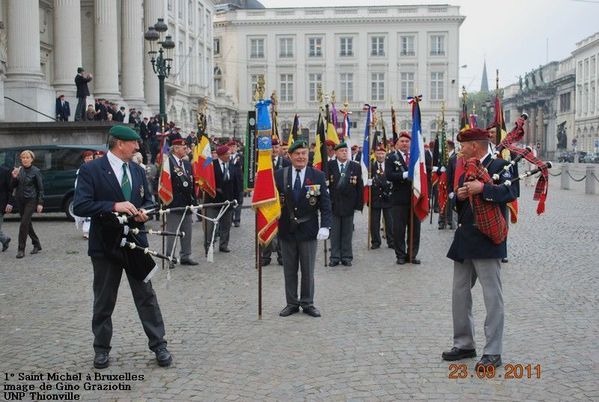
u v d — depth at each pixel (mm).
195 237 15391
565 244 13445
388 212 13430
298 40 73250
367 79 73000
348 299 8922
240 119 74062
